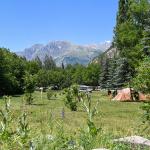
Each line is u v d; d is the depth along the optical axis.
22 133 7.83
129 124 21.58
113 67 91.06
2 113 8.18
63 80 171.50
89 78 178.12
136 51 66.88
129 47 70.12
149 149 9.83
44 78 160.75
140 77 17.66
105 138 9.25
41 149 7.37
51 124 9.05
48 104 47.91
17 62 104.94
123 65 71.81
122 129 16.95
